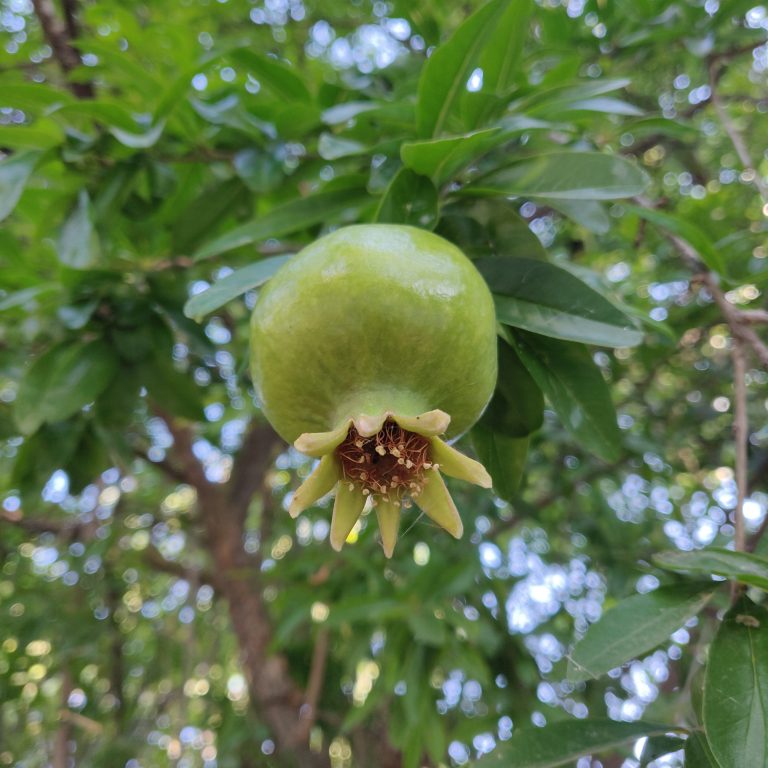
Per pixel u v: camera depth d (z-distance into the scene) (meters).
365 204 0.23
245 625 0.56
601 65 0.38
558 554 0.55
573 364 0.21
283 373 0.16
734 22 0.39
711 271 0.25
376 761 0.56
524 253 0.22
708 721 0.15
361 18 0.55
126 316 0.29
